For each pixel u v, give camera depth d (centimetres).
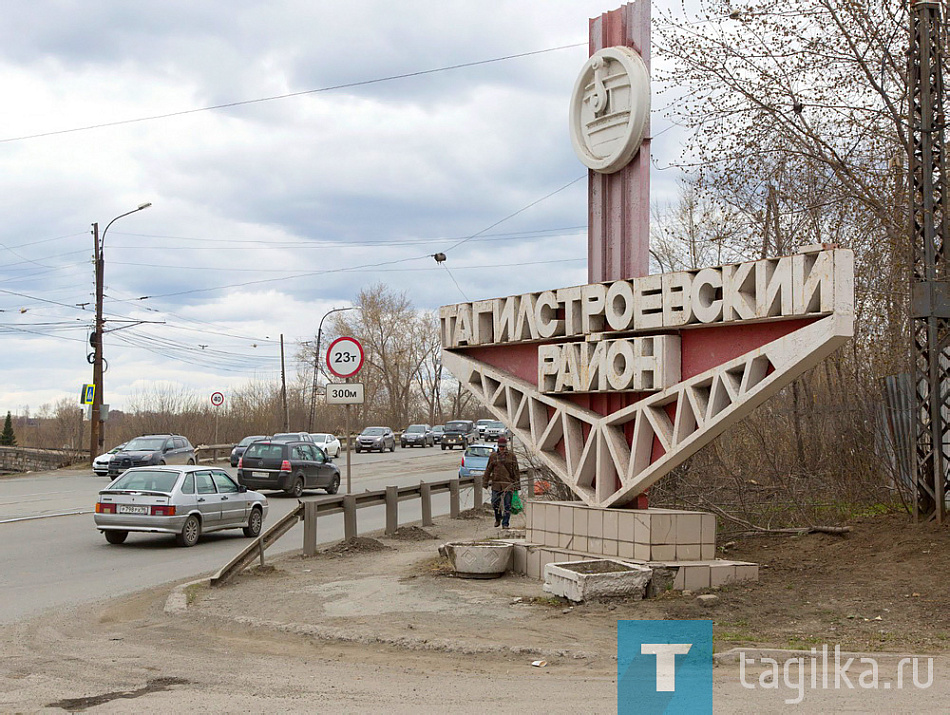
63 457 4306
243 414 6131
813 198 1683
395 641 893
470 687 736
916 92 1365
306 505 1517
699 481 1542
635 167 1240
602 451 1188
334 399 1805
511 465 1955
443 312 1442
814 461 1559
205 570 1429
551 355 1236
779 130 1616
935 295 1274
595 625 945
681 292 1066
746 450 1625
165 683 754
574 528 1229
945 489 1284
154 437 3534
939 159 1346
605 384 1153
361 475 3875
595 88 1272
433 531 1983
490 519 2250
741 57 1598
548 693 714
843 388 1666
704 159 1658
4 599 1159
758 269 977
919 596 1005
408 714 654
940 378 1286
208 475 1823
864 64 1528
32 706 681
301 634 942
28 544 1712
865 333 1623
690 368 1084
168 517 1673
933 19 1353
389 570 1351
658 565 1086
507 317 1310
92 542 1750
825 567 1170
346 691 724
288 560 1480
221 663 829
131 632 979
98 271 4184
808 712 644
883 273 1587
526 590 1155
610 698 696
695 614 977
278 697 706
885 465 1466
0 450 4378
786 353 956
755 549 1341
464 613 1014
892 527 1302
